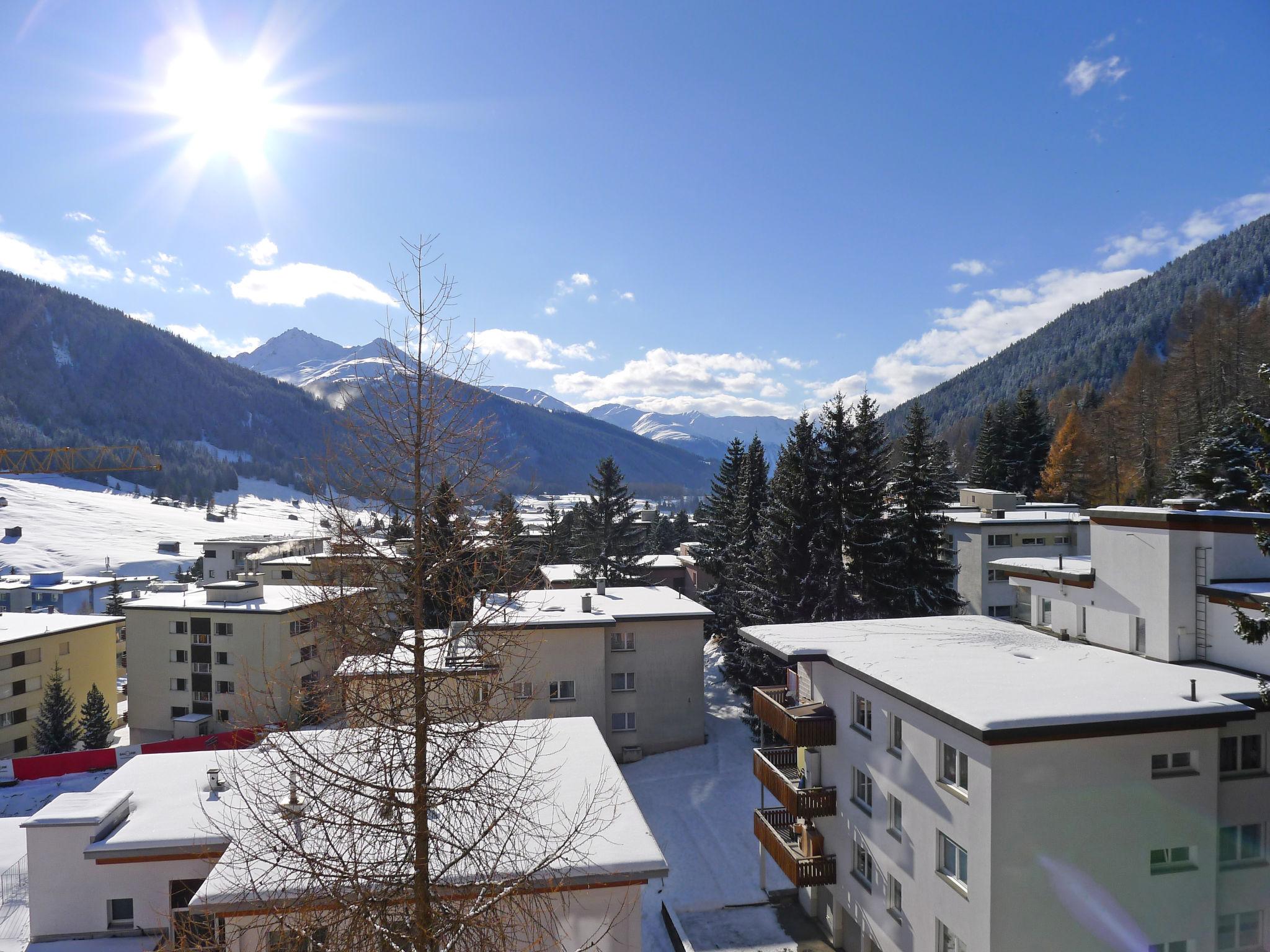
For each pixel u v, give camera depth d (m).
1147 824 15.70
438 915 10.03
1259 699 16.38
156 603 49.75
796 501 39.53
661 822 30.98
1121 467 83.44
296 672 48.66
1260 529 16.53
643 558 76.44
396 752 10.18
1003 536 49.84
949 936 16.86
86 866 17.11
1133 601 20.62
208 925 13.55
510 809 10.99
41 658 50.84
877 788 19.91
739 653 43.69
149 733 49.28
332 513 9.88
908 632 24.27
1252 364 77.12
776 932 23.47
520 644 11.73
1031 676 18.25
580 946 14.49
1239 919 16.30
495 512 10.75
